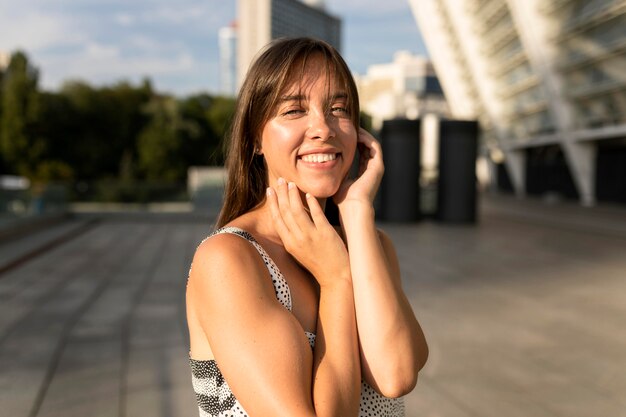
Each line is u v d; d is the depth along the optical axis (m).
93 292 7.55
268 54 1.12
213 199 22.34
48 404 3.71
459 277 8.73
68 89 47.47
